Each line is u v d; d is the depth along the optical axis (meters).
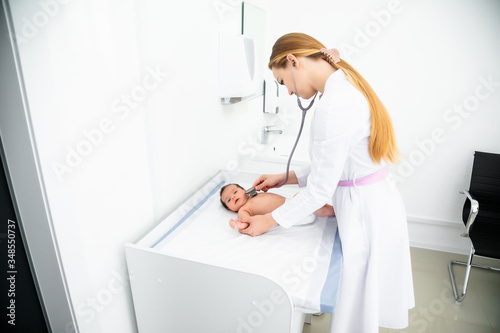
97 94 0.83
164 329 1.02
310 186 1.02
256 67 1.66
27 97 0.67
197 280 0.88
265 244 1.09
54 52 0.70
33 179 0.72
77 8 0.75
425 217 2.37
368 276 1.07
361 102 0.95
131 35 0.93
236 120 1.85
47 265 0.80
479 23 1.95
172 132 1.21
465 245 2.33
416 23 2.05
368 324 1.10
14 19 0.63
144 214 1.10
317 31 2.27
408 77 2.16
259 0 1.99
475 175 2.03
